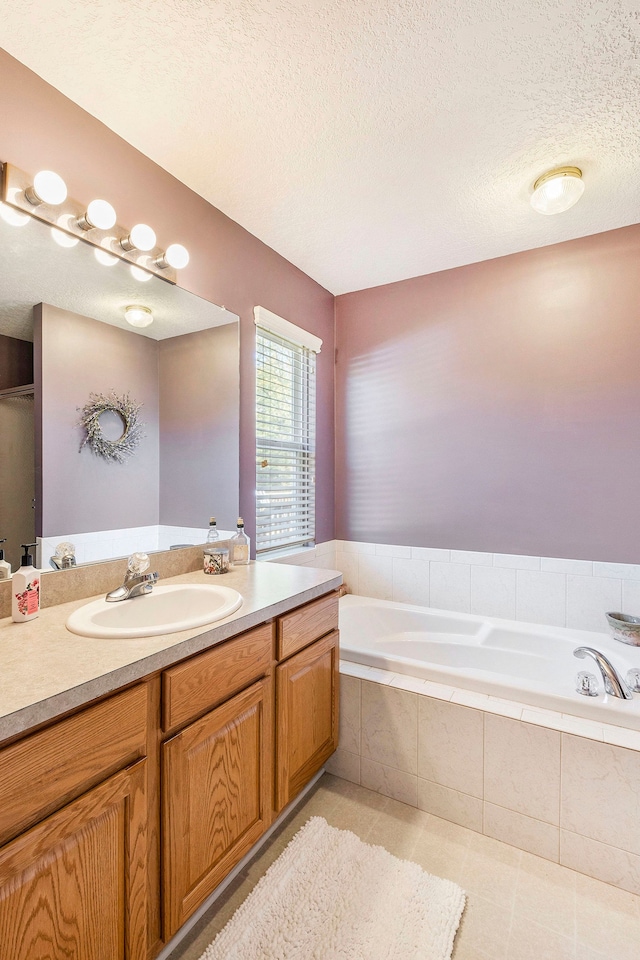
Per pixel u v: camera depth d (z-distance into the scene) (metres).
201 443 1.98
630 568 2.23
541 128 1.59
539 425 2.44
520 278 2.49
